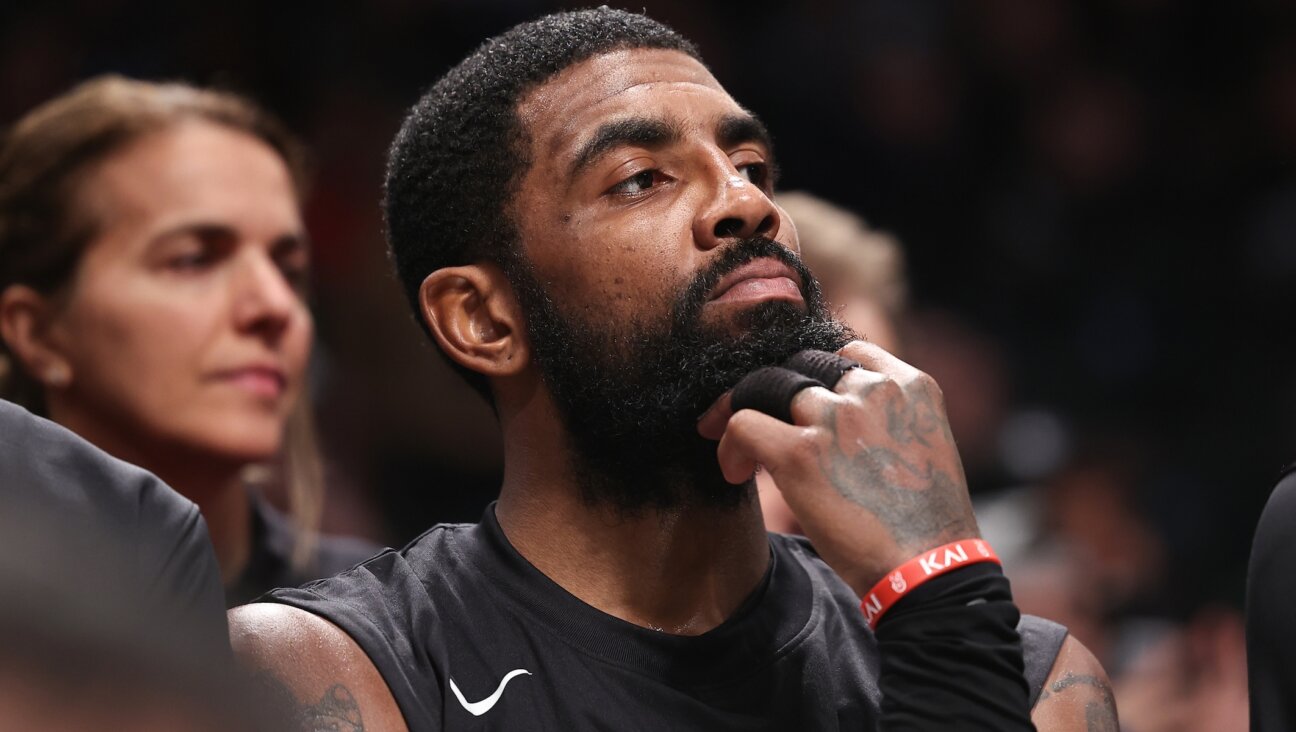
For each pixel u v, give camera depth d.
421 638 4.74
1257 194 16.09
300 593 4.83
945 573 4.40
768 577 5.23
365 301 11.82
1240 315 15.24
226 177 7.55
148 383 7.32
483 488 11.52
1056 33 16.84
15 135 7.63
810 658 5.03
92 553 3.89
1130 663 10.33
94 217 7.38
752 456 4.59
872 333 8.14
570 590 5.03
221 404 7.35
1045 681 5.18
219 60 14.34
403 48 14.87
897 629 4.36
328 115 14.30
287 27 14.82
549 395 5.10
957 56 16.72
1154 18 17.09
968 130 16.52
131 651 1.65
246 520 8.16
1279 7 16.61
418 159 5.39
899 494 4.49
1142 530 12.29
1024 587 10.20
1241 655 9.38
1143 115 16.53
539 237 5.04
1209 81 16.86
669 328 4.86
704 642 4.90
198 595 4.44
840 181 15.85
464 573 5.05
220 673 1.75
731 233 4.96
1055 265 15.52
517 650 4.81
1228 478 14.05
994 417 13.05
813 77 16.03
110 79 7.91
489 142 5.18
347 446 11.44
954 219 15.94
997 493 12.72
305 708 4.34
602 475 5.02
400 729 4.46
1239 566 13.25
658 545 5.04
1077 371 14.78
